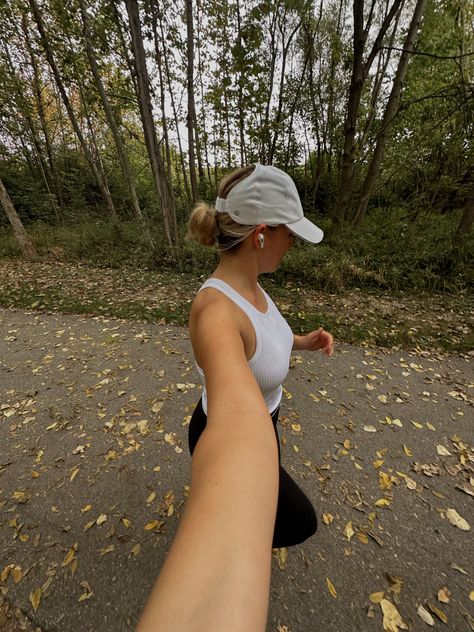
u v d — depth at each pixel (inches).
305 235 32.5
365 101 408.8
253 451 17.5
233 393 20.9
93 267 308.8
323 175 524.1
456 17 265.3
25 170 577.3
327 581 62.6
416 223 285.0
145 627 11.6
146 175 638.5
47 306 213.5
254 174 30.1
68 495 82.7
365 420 107.7
